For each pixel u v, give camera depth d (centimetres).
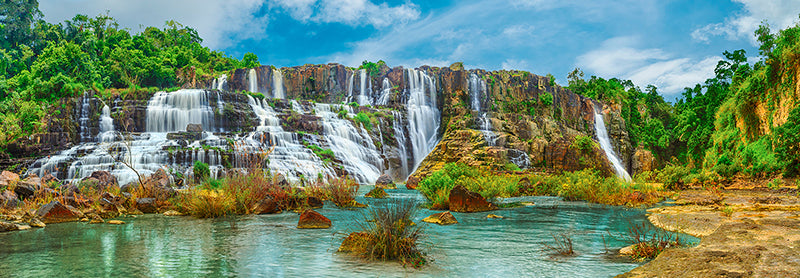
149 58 7256
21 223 1032
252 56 8681
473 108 6206
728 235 667
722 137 4269
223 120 4466
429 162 4928
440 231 930
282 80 6444
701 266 474
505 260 630
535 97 6731
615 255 663
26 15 8044
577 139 5284
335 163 4038
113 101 4494
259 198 1400
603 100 7719
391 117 5444
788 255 505
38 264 604
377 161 4809
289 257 656
